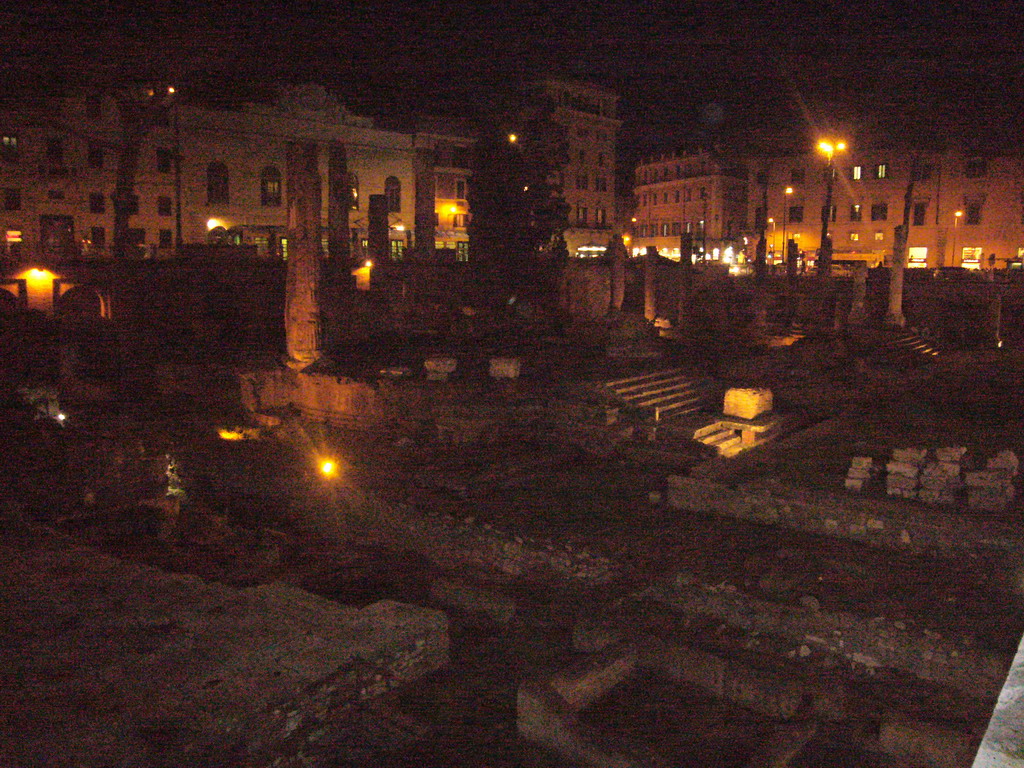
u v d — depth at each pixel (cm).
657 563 1141
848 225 6081
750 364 2275
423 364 2095
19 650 721
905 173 5741
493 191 3056
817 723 765
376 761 718
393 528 1416
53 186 4219
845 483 1281
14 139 4072
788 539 1212
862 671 908
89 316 3438
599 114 7138
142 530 1299
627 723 801
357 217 5375
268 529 1441
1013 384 2408
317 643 784
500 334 2583
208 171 4791
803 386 2164
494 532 1268
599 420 1748
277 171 5072
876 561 1104
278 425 1948
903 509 1160
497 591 1162
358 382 1930
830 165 4153
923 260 5703
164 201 4631
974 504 1165
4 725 607
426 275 2997
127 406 2170
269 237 4528
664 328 3183
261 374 2095
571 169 6862
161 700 657
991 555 1080
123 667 704
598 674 839
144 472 1446
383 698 799
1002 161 5331
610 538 1233
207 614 820
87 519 1279
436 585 1116
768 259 6366
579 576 1159
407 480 1523
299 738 689
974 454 1477
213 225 4816
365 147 5394
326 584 1202
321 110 5175
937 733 715
